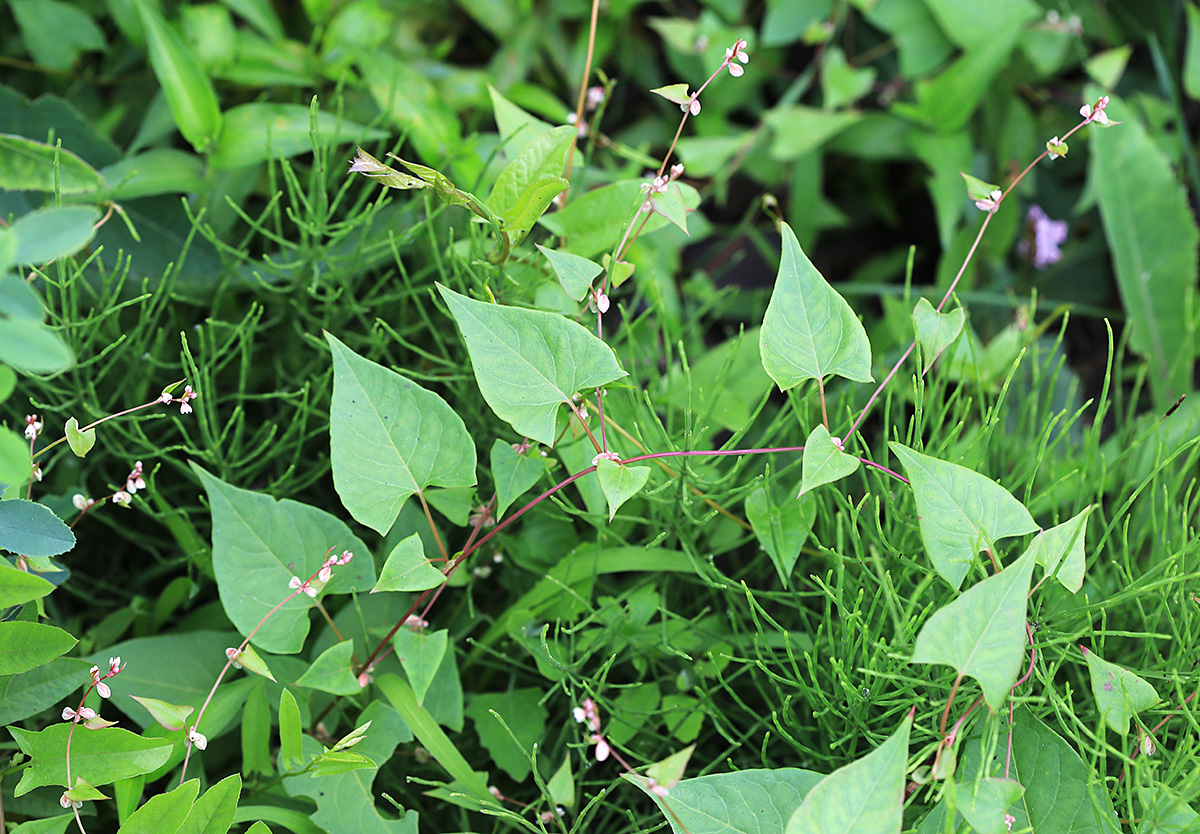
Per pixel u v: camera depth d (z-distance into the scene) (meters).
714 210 1.12
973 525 0.82
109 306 0.91
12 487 0.84
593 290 0.85
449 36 1.04
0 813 0.83
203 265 0.95
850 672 0.86
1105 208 1.01
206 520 0.94
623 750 0.87
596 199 0.89
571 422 0.85
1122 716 0.82
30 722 0.88
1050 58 1.04
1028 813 0.83
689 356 0.97
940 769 0.81
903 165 1.17
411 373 0.91
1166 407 0.98
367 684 0.87
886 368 0.97
